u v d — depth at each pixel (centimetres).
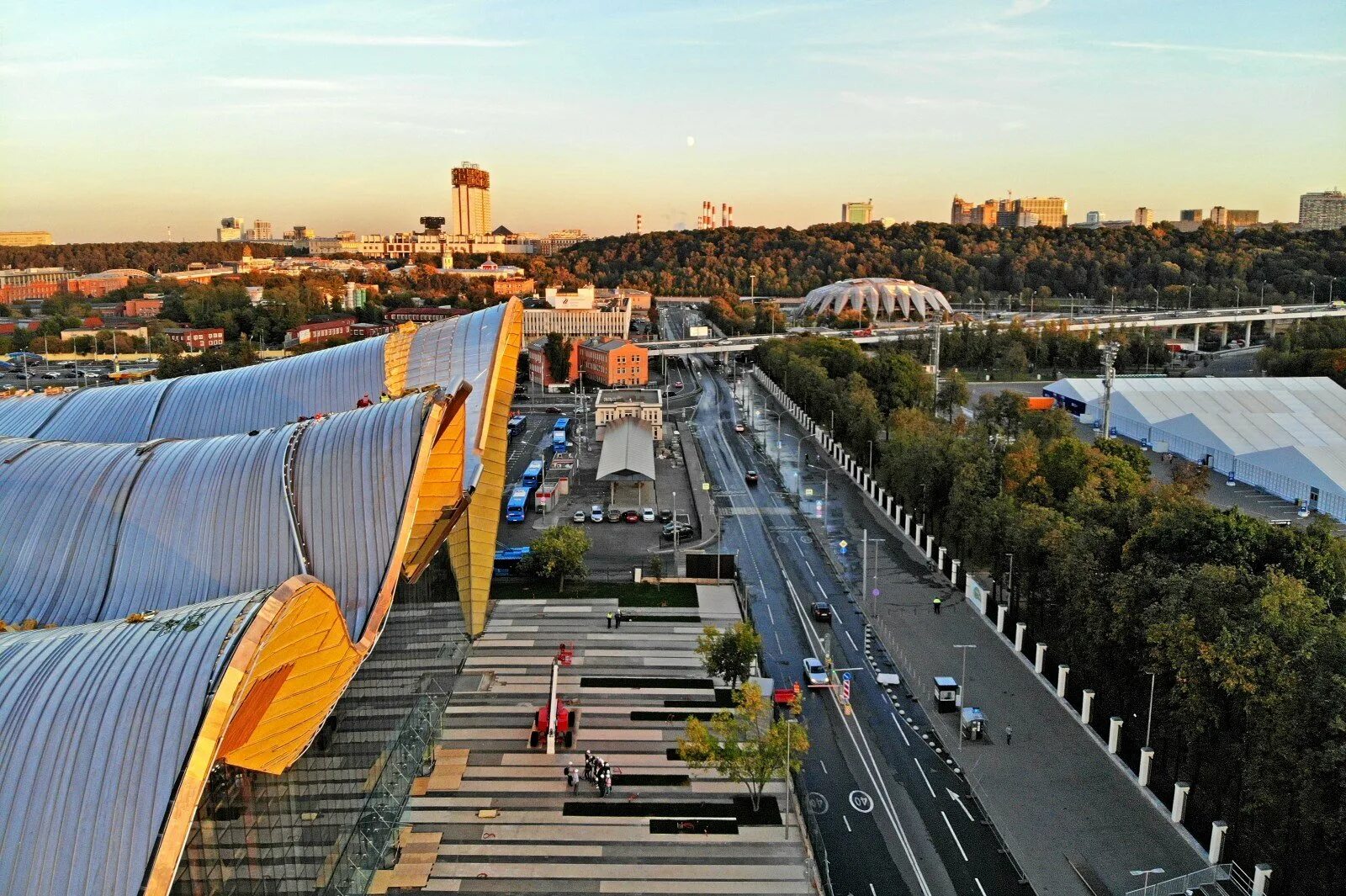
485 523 10194
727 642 8600
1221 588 7569
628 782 7375
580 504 15538
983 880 6253
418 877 6241
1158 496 10825
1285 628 6881
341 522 6116
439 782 7369
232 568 5991
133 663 4112
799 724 7562
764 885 6203
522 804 7081
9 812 3656
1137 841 6619
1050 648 9700
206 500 6266
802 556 12862
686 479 17275
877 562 12538
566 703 8656
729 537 13750
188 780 3700
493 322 10325
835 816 6969
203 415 10194
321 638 4894
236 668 3944
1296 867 6225
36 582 6009
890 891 6156
